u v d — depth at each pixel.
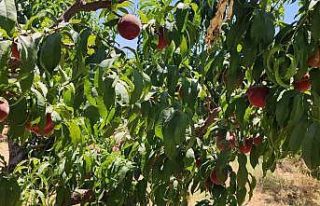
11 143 3.82
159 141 2.69
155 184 2.87
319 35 1.75
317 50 1.82
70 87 1.82
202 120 3.08
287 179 11.55
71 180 3.15
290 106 1.87
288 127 1.88
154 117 2.15
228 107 2.25
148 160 2.71
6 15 1.22
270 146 2.23
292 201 10.60
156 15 2.08
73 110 2.01
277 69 1.81
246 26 1.91
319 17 1.76
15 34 1.46
